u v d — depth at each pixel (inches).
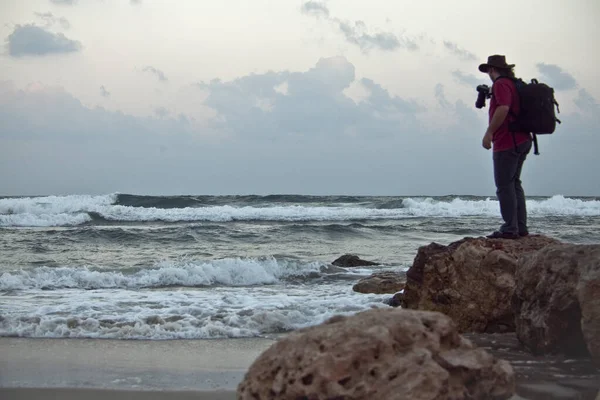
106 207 1206.9
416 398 138.3
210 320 322.7
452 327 158.7
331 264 571.2
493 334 289.9
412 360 143.9
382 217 1285.7
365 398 139.0
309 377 141.4
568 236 880.9
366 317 157.2
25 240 803.4
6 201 1181.1
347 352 143.3
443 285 313.0
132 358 253.1
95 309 350.9
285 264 551.2
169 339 292.0
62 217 1130.0
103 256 679.7
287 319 324.2
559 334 229.3
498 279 300.4
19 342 282.0
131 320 319.6
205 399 198.2
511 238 313.7
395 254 749.9
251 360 251.3
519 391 189.0
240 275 505.7
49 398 198.8
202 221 1199.6
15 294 416.5
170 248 767.1
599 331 211.9
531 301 244.1
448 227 1064.2
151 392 205.2
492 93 298.7
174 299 388.8
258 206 1517.0
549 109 295.4
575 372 210.1
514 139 298.7
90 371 232.1
